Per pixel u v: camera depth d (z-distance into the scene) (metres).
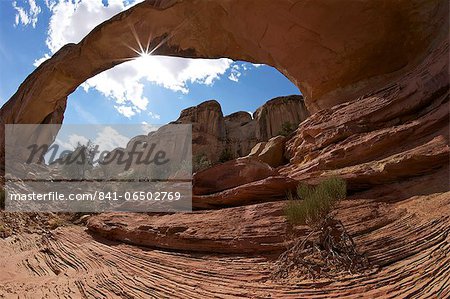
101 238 9.56
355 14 11.51
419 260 4.66
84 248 8.74
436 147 6.69
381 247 5.35
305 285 4.90
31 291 5.93
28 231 11.75
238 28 14.48
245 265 6.09
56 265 7.80
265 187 8.23
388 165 6.97
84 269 7.24
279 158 12.02
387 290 4.26
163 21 15.84
